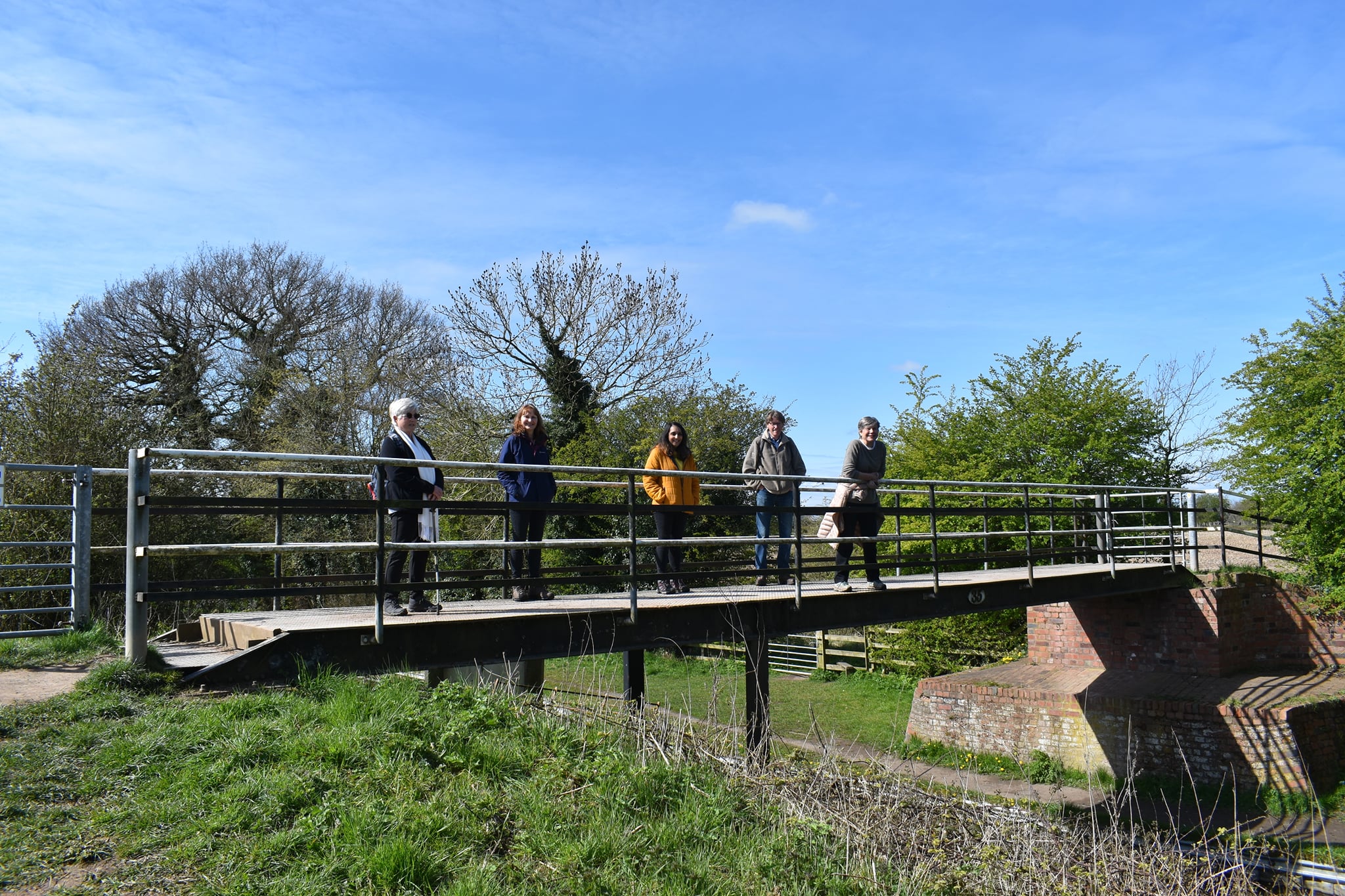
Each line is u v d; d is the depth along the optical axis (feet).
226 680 17.90
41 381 50.24
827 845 16.98
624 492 78.79
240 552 18.54
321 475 21.62
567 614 22.38
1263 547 55.47
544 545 21.77
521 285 85.25
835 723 54.70
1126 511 46.57
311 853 12.51
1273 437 53.06
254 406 97.35
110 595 46.03
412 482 22.38
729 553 72.28
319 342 116.78
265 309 116.78
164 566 56.24
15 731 15.14
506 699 18.86
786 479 27.68
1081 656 53.11
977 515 36.65
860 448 31.35
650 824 15.38
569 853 13.74
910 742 51.42
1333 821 38.14
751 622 27.02
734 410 84.07
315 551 18.92
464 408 83.35
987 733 49.80
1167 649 49.83
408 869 12.29
